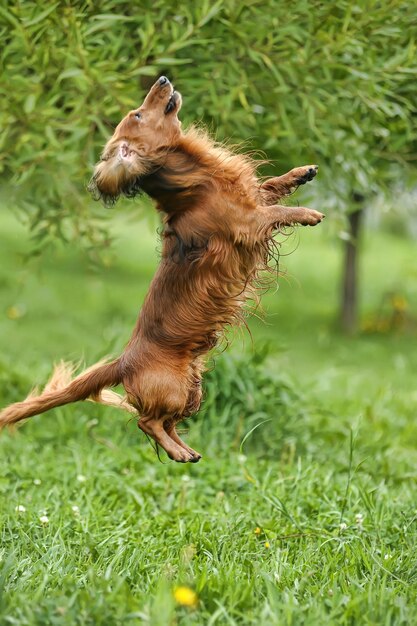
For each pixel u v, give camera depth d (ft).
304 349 104.88
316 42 43.01
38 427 55.47
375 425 61.57
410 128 46.62
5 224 154.20
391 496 42.91
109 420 54.95
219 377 54.49
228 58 43.21
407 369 97.66
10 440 52.70
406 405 70.74
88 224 50.29
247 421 54.24
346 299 116.67
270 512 39.40
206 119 47.80
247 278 28.19
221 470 46.39
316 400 62.28
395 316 120.26
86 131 42.27
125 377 29.01
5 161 46.01
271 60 43.16
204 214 27.68
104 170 27.55
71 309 113.19
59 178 46.65
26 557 32.09
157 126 27.50
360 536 35.32
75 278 128.98
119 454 49.85
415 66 44.57
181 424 54.60
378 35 43.78
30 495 42.06
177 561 31.96
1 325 102.53
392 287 140.15
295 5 41.75
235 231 27.58
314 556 32.76
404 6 43.04
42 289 120.67
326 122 45.93
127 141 27.43
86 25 40.73
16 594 26.35
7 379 60.34
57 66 42.50
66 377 31.09
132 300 120.26
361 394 75.92
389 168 53.83
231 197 27.63
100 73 40.60
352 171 49.39
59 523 36.50
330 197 51.75
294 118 46.37
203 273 27.89
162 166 27.55
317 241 165.17
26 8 41.06
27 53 41.45
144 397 28.63
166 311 28.45
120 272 135.64
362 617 25.59
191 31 40.60
